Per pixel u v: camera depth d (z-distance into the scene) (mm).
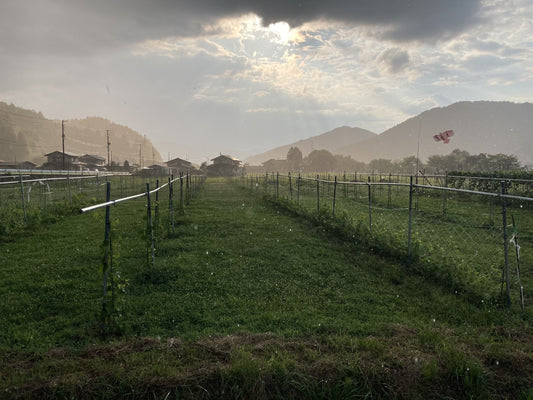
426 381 4055
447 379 4098
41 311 5898
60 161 91250
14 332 5141
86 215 16094
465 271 7480
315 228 13078
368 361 4250
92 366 4055
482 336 5117
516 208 18844
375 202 22156
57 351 4449
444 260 8078
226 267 8438
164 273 7781
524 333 5266
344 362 4219
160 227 11016
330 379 3984
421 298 7039
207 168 103562
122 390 3725
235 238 11398
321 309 6363
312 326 5488
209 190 34562
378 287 7551
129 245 10211
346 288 7457
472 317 6062
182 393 3742
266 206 20422
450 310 6402
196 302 6449
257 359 4145
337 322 5688
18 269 7934
